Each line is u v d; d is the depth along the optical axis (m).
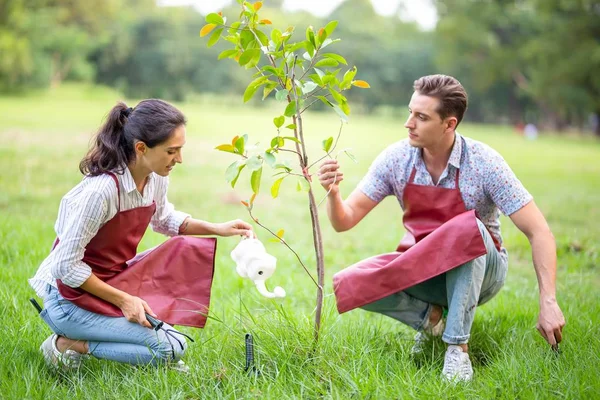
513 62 43.97
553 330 3.18
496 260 3.43
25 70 38.75
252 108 46.28
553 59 38.28
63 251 2.96
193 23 53.84
